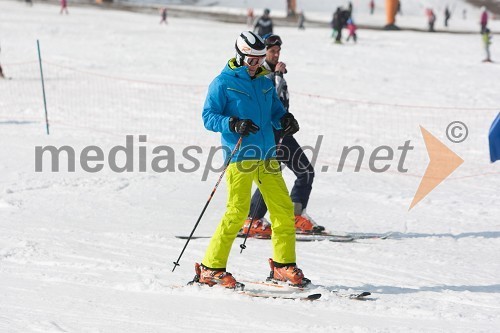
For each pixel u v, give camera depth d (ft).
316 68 179.42
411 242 53.16
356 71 176.24
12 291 37.68
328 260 47.37
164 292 38.04
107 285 39.37
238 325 32.22
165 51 207.21
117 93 139.33
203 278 38.86
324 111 123.75
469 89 151.23
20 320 32.17
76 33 245.86
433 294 38.55
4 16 288.71
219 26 306.96
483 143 100.94
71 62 178.50
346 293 37.47
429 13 339.36
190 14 370.73
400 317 33.96
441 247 51.72
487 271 44.96
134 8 383.86
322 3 452.35
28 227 54.75
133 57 191.72
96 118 114.73
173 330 31.24
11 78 154.61
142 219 58.70
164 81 153.48
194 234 54.13
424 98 137.59
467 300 37.29
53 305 35.06
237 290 37.96
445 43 260.83
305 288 38.34
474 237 55.06
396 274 43.80
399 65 192.03
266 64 50.90
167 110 122.72
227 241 38.45
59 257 45.80
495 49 242.37
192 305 35.47
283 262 38.68
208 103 37.81
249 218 53.98
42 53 192.13
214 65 181.06
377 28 352.90
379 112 123.34
